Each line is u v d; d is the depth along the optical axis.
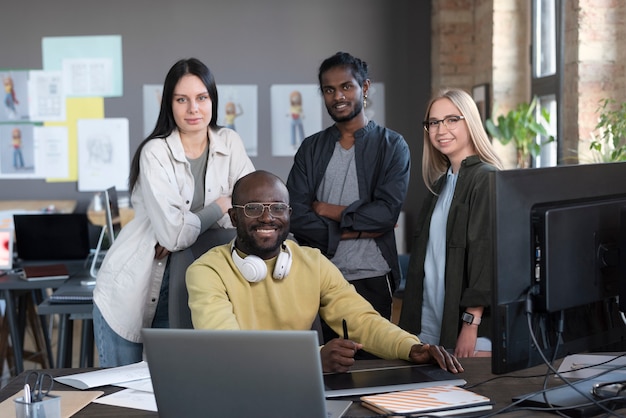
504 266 1.99
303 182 3.79
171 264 3.18
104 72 7.97
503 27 6.63
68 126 8.02
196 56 7.97
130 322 3.34
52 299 4.39
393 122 8.05
